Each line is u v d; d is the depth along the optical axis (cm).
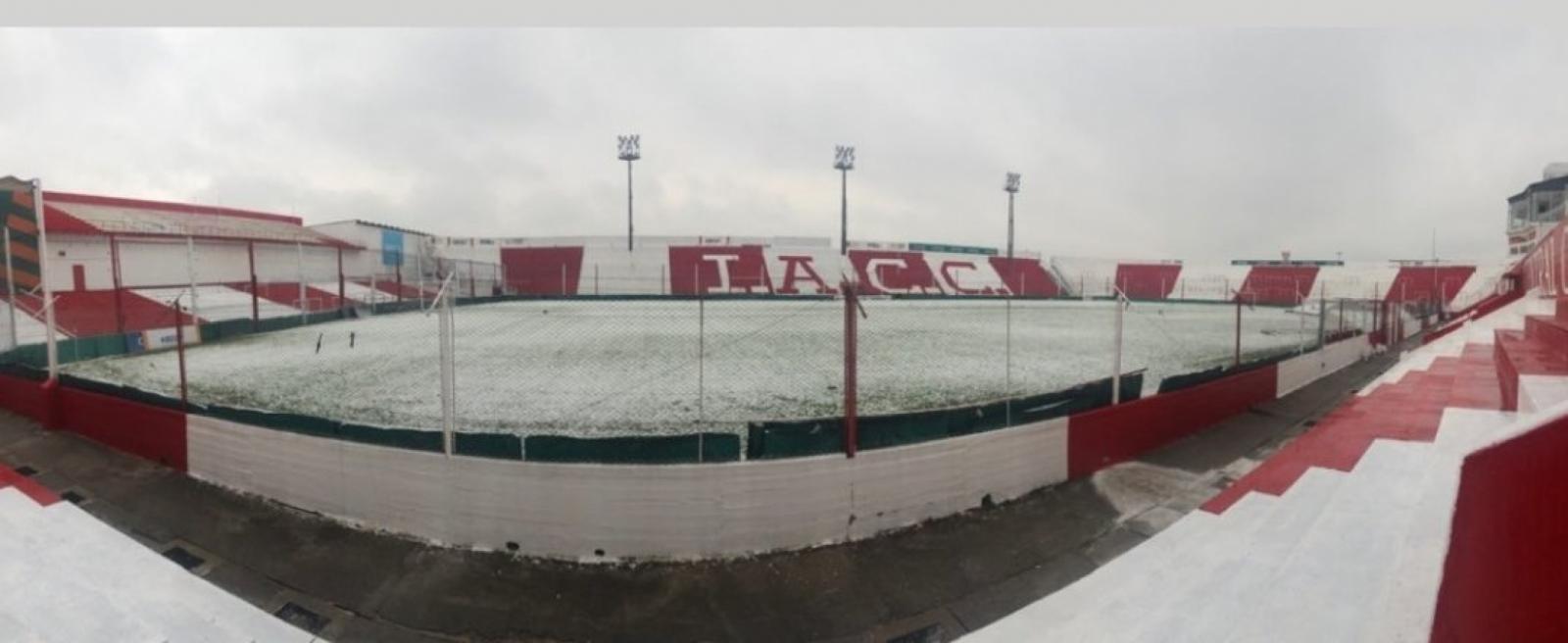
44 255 1064
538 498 638
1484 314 2711
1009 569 615
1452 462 510
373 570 606
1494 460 231
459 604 556
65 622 441
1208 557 511
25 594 478
